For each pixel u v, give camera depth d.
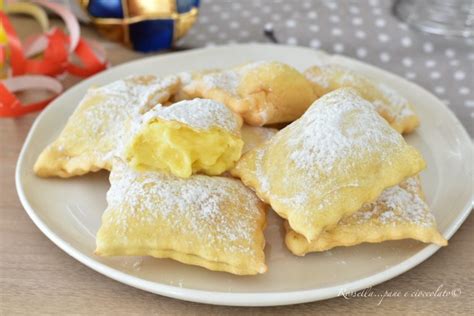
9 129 0.57
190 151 0.46
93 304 0.44
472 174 0.50
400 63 0.66
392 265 0.44
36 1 0.67
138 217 0.43
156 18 0.63
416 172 0.45
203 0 0.74
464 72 0.64
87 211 0.48
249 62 0.57
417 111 0.56
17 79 0.60
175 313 0.43
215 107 0.47
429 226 0.44
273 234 0.46
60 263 0.46
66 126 0.51
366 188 0.44
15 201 0.50
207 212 0.44
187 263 0.43
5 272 0.45
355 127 0.45
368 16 0.70
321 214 0.43
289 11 0.72
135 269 0.43
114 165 0.47
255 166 0.46
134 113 0.50
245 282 0.43
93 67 0.62
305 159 0.44
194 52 0.62
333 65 0.57
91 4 0.63
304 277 0.43
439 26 0.68
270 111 0.50
